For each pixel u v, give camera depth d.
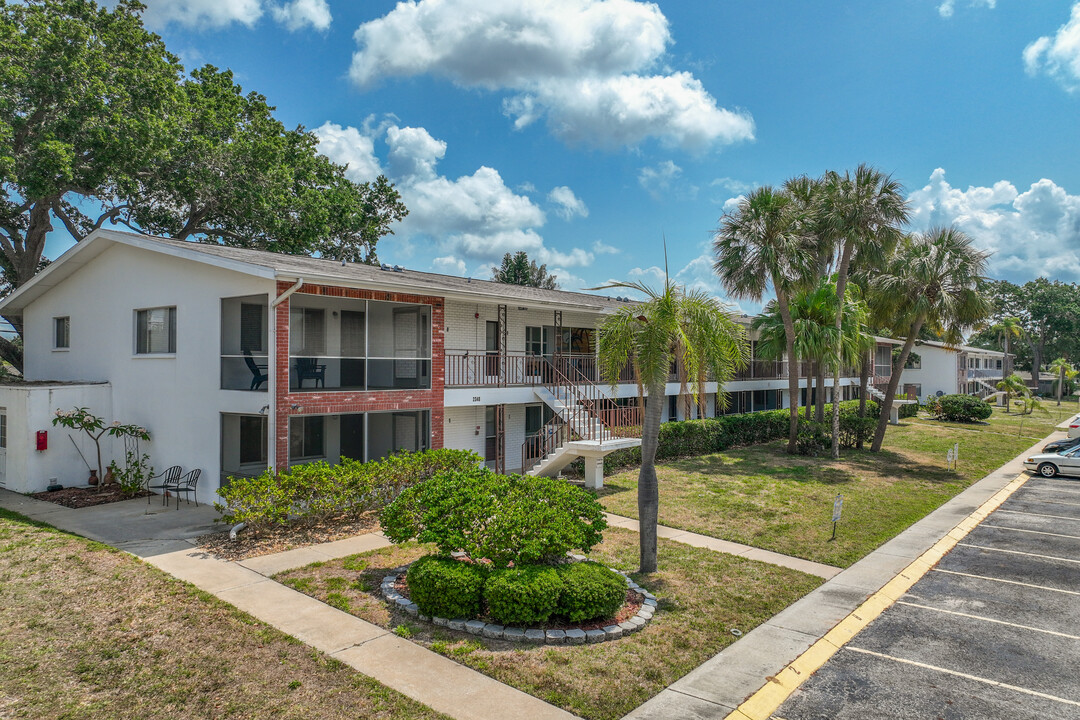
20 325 26.77
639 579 10.16
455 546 8.56
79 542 11.29
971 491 18.77
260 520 11.97
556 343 21.52
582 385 21.33
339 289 14.30
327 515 13.08
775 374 36.31
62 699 6.17
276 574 9.92
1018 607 9.59
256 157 27.47
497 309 20.44
